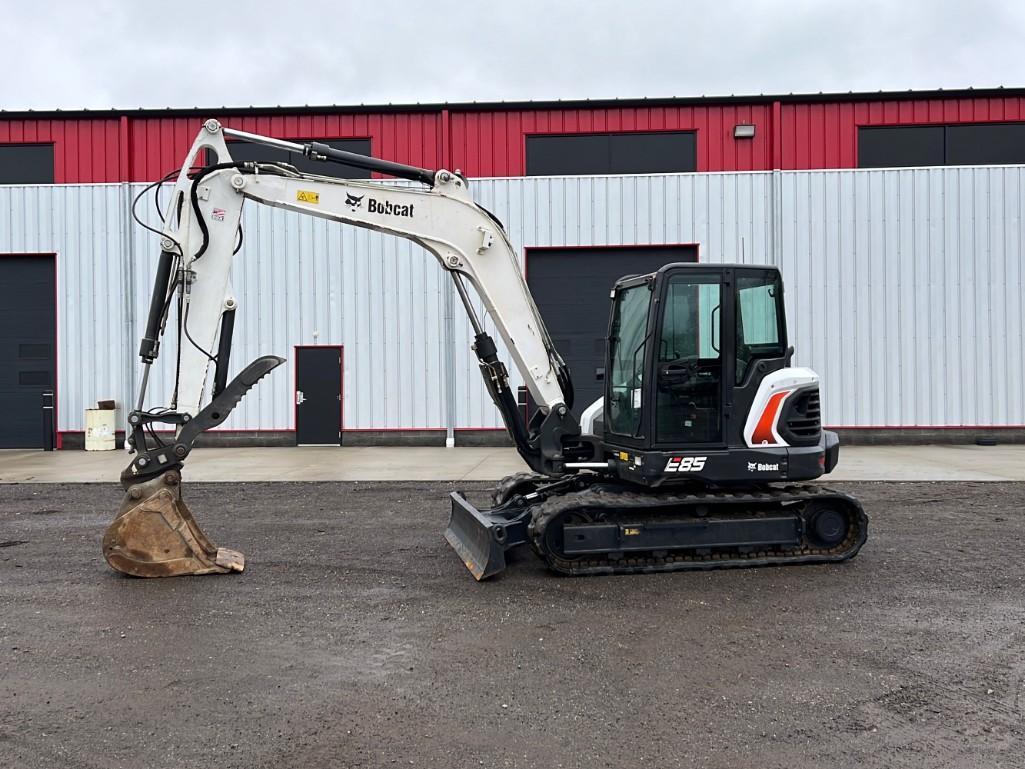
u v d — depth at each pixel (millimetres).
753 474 6191
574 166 16375
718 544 6164
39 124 16484
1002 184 15719
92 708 3736
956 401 15734
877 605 5281
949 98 15930
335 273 16156
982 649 4465
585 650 4461
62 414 16422
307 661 4312
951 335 15734
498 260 6750
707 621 4957
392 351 16141
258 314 16172
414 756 3260
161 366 16188
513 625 4895
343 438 16172
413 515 8711
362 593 5621
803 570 6184
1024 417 15664
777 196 15859
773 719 3588
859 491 10078
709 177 15969
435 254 6750
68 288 16375
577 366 16266
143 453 6152
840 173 15836
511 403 6898
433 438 16141
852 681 4016
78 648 4523
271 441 16188
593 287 16203
